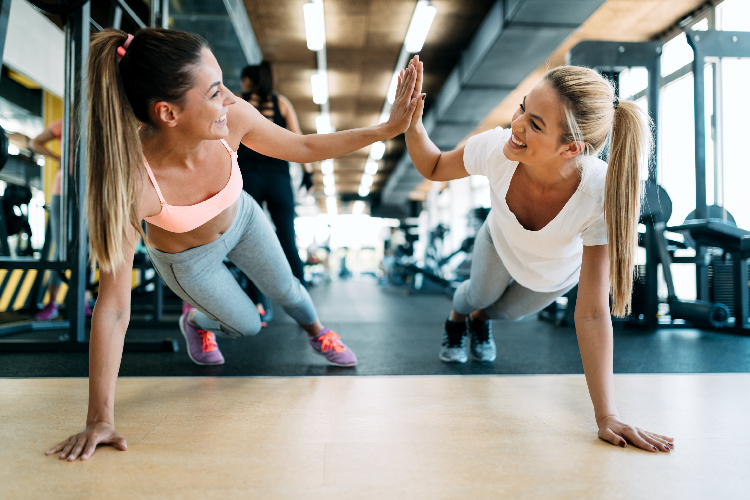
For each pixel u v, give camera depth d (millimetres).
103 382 928
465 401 1238
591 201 1048
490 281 1466
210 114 905
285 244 2430
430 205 12273
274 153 1201
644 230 2975
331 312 3883
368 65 7359
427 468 820
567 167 1042
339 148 1208
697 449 925
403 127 1199
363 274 18922
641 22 5707
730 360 1872
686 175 4633
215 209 1094
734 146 3953
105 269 905
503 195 1151
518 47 5387
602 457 879
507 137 1180
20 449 895
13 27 4223
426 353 1966
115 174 873
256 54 5922
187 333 1686
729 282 3143
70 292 2021
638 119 997
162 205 1005
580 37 6109
